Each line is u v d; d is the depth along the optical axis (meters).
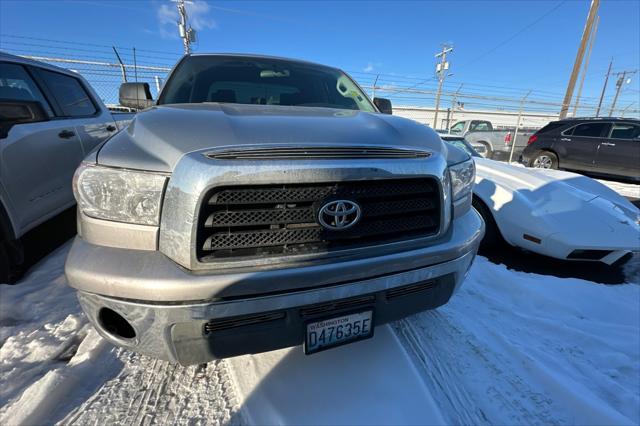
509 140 12.70
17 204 2.38
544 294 2.48
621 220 2.80
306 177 1.12
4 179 2.27
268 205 1.13
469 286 2.53
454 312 2.15
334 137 1.29
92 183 1.15
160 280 1.04
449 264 1.43
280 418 1.33
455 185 1.58
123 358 1.67
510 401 1.50
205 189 1.05
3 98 2.44
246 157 1.10
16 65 2.74
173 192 1.09
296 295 1.15
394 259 1.27
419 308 1.45
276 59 2.85
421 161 1.34
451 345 1.82
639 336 2.07
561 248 2.77
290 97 2.53
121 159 1.17
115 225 1.13
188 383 1.53
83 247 1.17
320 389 1.47
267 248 1.14
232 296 1.08
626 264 3.26
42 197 2.67
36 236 3.14
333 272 1.17
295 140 1.21
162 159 1.14
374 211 1.27
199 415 1.37
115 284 1.07
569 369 1.73
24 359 1.65
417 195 1.37
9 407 1.35
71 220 3.47
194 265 1.07
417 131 1.62
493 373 1.65
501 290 2.54
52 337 1.81
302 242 1.16
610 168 8.00
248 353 1.20
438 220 1.42
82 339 1.80
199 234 1.07
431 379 1.59
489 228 3.28
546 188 3.09
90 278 1.09
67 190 3.04
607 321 2.29
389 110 2.90
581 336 2.01
